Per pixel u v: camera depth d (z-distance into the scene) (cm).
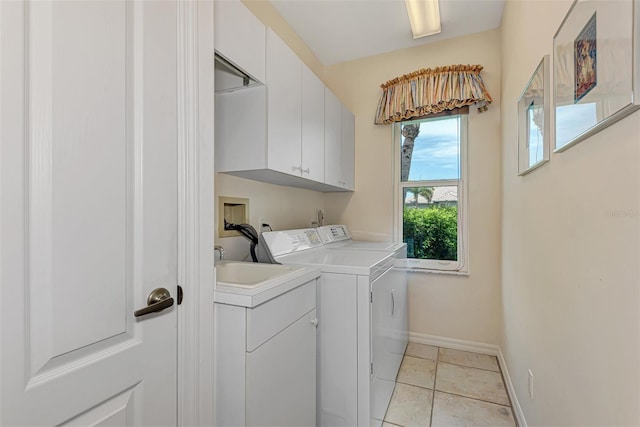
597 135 79
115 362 76
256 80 147
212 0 110
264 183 214
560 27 99
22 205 60
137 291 82
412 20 221
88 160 71
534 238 137
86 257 70
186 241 98
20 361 59
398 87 261
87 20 71
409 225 275
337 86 299
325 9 218
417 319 269
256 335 103
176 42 95
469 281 252
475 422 166
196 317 100
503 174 222
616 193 70
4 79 57
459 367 224
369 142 287
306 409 134
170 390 92
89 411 71
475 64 247
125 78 80
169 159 92
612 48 68
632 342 64
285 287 118
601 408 77
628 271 65
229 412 103
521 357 161
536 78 128
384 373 171
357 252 199
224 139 161
